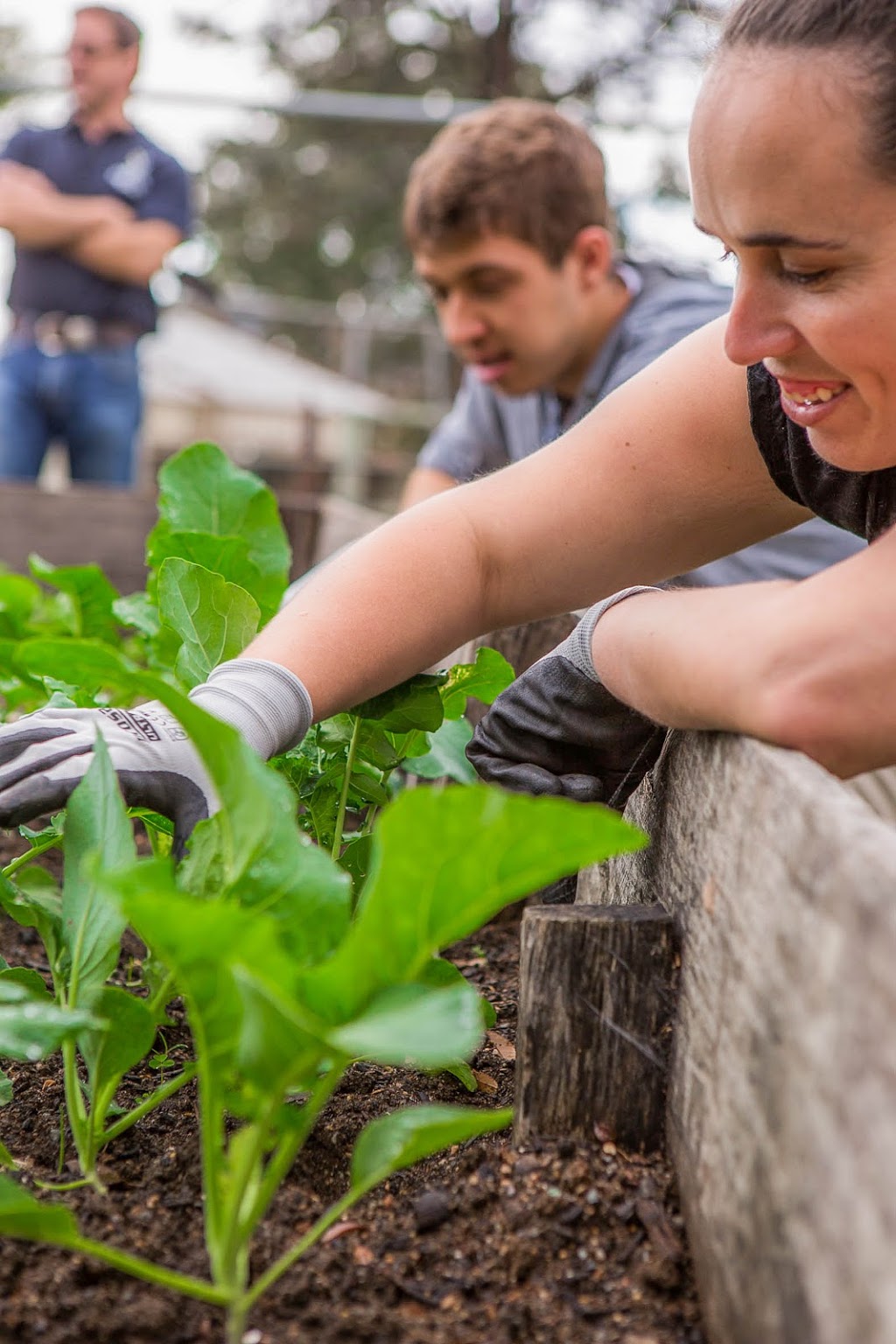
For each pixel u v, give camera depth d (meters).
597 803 1.26
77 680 1.17
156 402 13.16
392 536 1.28
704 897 0.98
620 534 1.31
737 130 0.90
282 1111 0.82
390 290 24.16
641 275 2.63
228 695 1.12
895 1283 0.57
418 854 0.72
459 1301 0.89
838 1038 0.67
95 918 1.02
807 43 0.88
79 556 3.78
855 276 0.91
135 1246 0.94
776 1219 0.73
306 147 23.62
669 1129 1.01
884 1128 0.60
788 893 0.78
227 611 1.30
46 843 1.29
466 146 2.38
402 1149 0.78
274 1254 0.94
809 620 0.94
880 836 0.69
